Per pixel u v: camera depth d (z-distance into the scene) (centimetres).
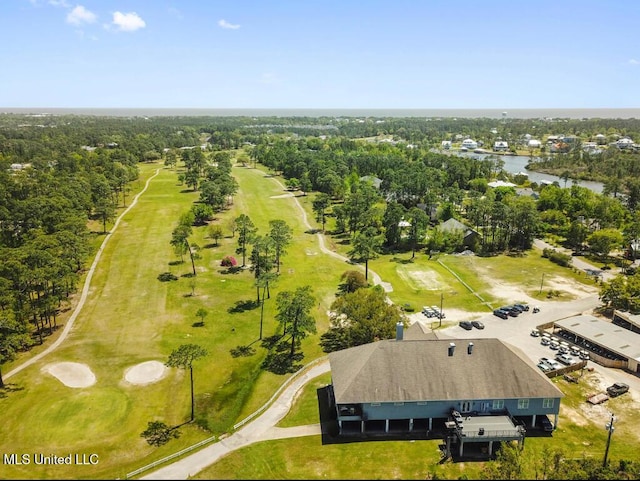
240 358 7319
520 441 5119
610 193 18750
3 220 11594
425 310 8719
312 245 12862
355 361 5791
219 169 19375
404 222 14212
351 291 9619
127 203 16600
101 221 14388
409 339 6419
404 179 17475
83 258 10475
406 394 5381
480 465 5003
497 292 9838
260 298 9425
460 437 5056
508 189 17525
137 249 11962
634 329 8025
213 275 10500
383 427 5600
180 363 5803
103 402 6084
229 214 15575
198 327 8219
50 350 7369
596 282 10394
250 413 5919
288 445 5306
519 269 11312
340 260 11744
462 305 9188
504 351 5731
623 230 13438
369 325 6931
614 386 6394
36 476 4828
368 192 16462
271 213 15975
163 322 8350
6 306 7169
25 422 5675
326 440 5391
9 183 14400
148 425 5709
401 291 9881
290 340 7875
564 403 6119
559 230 14225
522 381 5512
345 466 4966
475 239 12800
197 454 5159
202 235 13300
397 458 5088
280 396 6297
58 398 6144
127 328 8112
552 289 10000
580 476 4194
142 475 4809
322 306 9088
